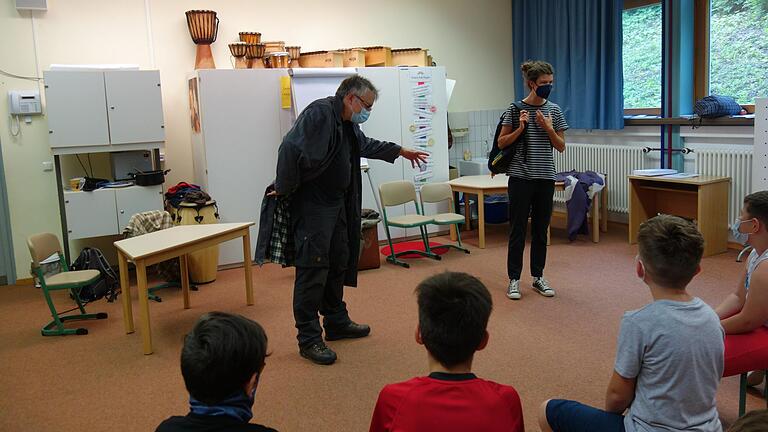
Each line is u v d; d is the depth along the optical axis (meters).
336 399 2.97
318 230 3.31
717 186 5.20
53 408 3.00
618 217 6.68
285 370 3.31
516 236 4.25
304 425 2.74
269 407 2.91
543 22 7.01
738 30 5.47
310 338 3.38
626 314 1.82
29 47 5.25
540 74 3.97
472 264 5.28
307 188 3.29
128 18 5.55
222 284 5.04
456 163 7.32
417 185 6.26
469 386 1.45
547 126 3.95
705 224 5.17
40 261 3.93
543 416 2.00
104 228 5.10
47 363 3.55
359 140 3.53
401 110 6.10
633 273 4.82
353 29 6.54
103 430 2.78
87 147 5.01
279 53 5.65
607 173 6.57
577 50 6.61
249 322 1.36
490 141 7.52
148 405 3.00
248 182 5.54
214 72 5.33
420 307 1.51
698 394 1.72
